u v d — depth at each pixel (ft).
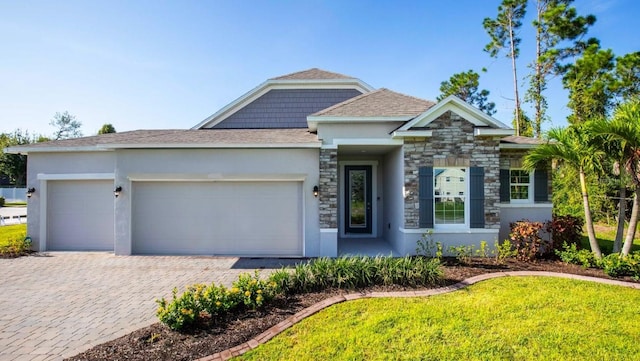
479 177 34.60
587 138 28.30
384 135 35.96
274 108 52.06
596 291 22.45
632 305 20.04
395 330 16.98
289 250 37.50
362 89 52.34
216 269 31.24
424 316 18.54
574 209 56.13
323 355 14.83
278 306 20.01
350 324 17.75
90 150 39.60
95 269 31.24
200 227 37.78
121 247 37.24
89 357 14.78
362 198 49.19
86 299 23.25
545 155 31.40
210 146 36.09
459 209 35.35
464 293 22.30
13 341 17.07
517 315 18.71
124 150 37.27
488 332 16.78
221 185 37.78
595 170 29.25
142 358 14.56
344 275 23.76
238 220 37.68
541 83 78.54
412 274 23.95
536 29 78.64
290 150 36.99
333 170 36.27
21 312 20.94
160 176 37.06
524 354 14.83
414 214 35.01
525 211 38.04
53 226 40.60
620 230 30.37
